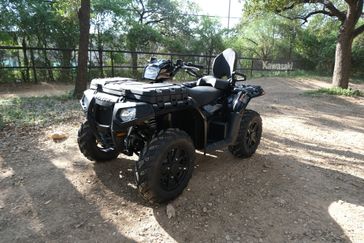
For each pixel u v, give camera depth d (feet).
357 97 36.27
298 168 14.17
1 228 9.20
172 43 54.39
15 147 15.06
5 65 38.34
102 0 44.83
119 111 9.52
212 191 11.62
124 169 13.05
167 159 10.25
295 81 54.44
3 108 22.25
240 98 13.43
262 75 61.36
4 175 12.29
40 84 38.50
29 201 10.57
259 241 9.02
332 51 69.62
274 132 19.95
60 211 10.08
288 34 74.79
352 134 20.34
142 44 49.83
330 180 13.14
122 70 47.65
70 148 15.19
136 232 9.20
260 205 10.87
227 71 14.49
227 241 8.96
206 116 12.10
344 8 57.88
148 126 10.63
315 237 9.30
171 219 9.82
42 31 39.93
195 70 13.19
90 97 11.02
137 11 61.72
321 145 17.76
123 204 10.57
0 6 36.88
